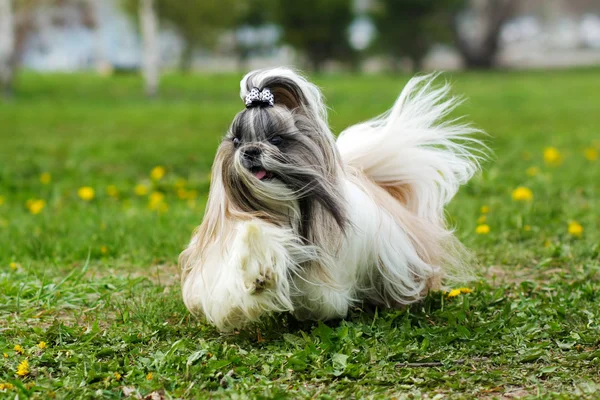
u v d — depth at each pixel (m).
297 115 4.32
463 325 4.70
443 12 39.62
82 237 7.25
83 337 4.61
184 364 4.18
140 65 49.19
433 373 4.03
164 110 21.55
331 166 4.34
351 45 37.94
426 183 5.29
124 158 12.52
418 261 4.91
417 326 4.85
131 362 4.31
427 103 5.36
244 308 4.39
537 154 12.48
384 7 38.50
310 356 4.26
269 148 4.13
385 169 5.23
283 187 4.20
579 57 59.06
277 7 36.38
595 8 59.75
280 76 4.34
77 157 12.58
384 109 20.36
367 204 4.64
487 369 4.17
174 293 5.46
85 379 4.05
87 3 32.72
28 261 6.49
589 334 4.57
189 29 37.00
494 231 7.31
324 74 34.66
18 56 29.45
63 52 57.38
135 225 7.69
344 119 18.00
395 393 3.88
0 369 4.22
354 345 4.43
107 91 27.88
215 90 28.05
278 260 4.22
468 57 44.47
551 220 7.65
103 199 9.77
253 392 3.86
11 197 9.88
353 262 4.59
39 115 20.30
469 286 5.68
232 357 4.23
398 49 39.81
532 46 60.59
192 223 7.72
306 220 4.36
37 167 11.69
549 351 4.40
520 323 4.75
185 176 11.47
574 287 5.51
